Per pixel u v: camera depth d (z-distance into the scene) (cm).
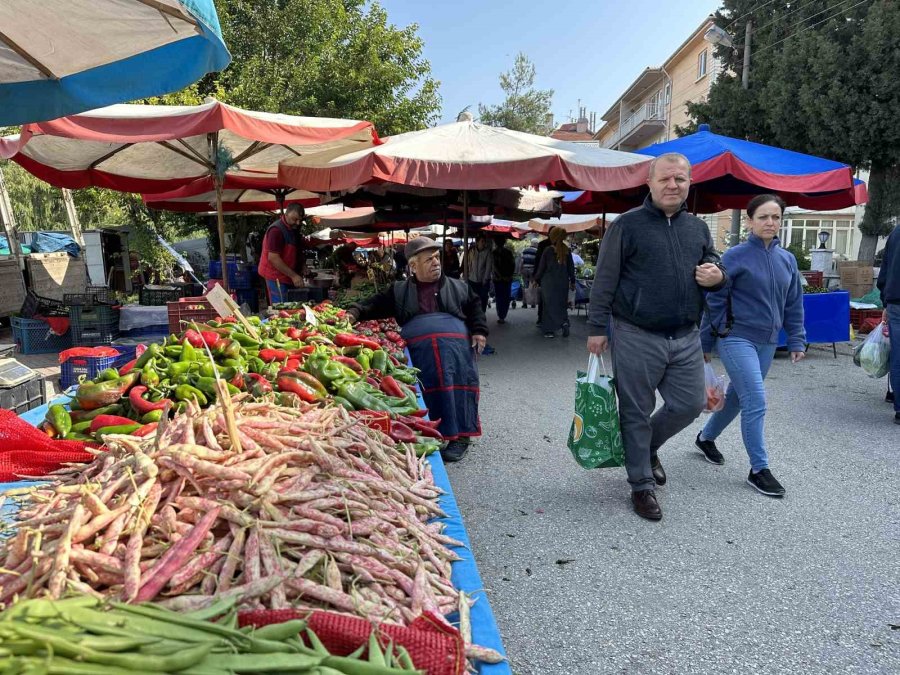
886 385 701
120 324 913
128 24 314
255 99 1391
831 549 335
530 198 1139
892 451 485
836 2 1734
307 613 136
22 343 886
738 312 403
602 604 288
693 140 881
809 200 1020
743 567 318
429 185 670
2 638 101
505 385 737
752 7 2030
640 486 373
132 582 137
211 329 389
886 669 243
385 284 1113
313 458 198
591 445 376
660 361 357
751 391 400
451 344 457
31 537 153
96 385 295
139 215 1552
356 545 167
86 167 774
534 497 406
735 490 413
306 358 350
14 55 346
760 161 820
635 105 3962
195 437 196
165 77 349
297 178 752
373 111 1627
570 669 245
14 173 2362
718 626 271
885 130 1531
